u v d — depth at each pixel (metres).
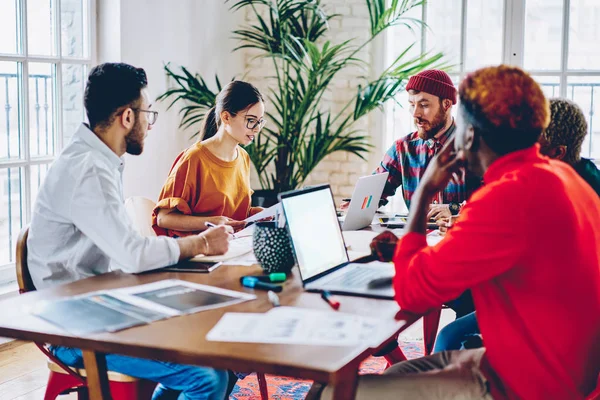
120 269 2.24
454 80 5.15
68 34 4.05
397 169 3.56
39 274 2.20
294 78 5.21
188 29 4.78
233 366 1.51
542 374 1.65
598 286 1.73
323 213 2.32
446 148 1.89
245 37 5.32
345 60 4.77
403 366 1.94
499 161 1.74
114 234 2.12
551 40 5.01
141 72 2.29
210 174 3.07
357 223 3.00
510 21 5.02
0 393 3.14
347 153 5.20
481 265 1.64
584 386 1.71
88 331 1.66
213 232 2.33
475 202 1.69
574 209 1.68
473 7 5.07
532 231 1.63
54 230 2.19
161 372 2.05
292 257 2.20
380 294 1.96
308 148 4.80
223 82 5.20
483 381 1.73
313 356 1.51
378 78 5.13
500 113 1.71
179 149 4.82
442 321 4.29
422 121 3.35
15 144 3.79
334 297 1.95
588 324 1.69
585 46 4.98
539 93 1.74
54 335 1.65
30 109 3.85
